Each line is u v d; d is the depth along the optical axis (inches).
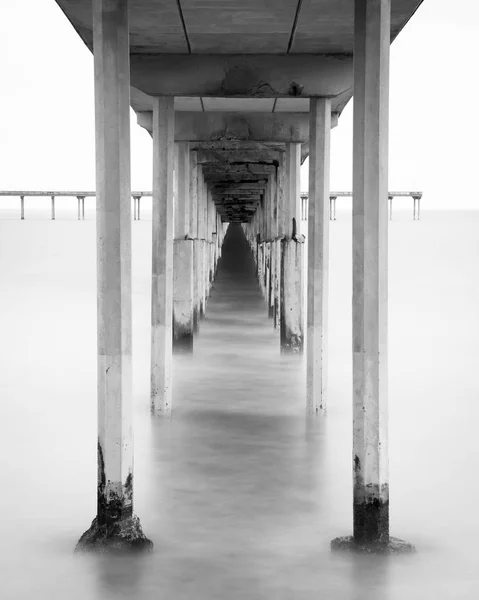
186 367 697.6
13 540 311.0
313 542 309.3
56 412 515.8
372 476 295.7
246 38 439.2
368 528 298.8
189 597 263.4
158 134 497.7
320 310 504.1
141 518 333.7
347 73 470.3
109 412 296.8
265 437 460.4
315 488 372.5
